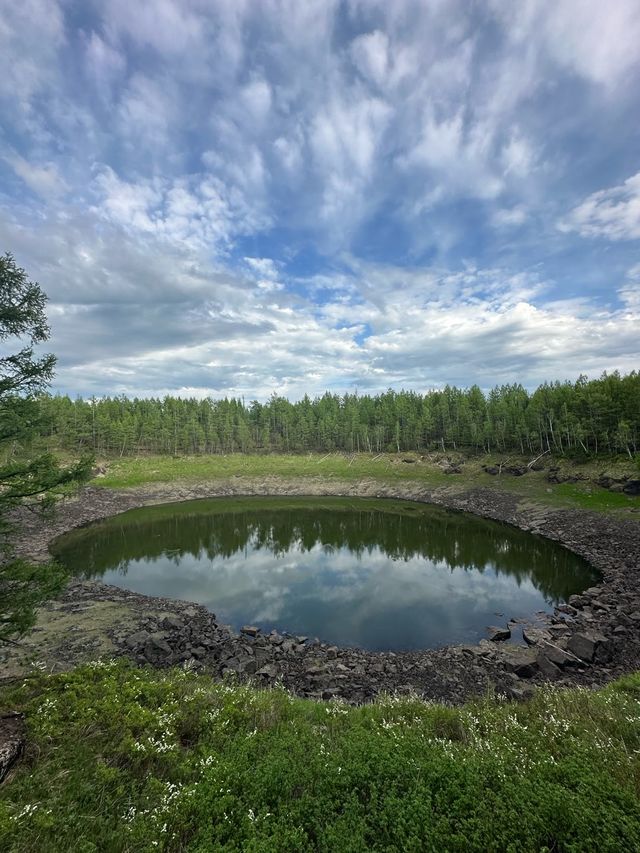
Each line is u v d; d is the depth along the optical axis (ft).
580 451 234.58
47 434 36.29
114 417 386.11
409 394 427.33
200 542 159.53
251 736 28.99
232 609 93.30
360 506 237.66
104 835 19.60
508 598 98.37
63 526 178.81
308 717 36.37
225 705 34.78
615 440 214.28
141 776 25.02
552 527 160.04
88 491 235.40
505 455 283.79
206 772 24.49
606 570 111.14
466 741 29.45
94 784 23.16
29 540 153.69
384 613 90.33
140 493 257.34
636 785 21.53
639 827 17.48
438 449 341.62
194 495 271.90
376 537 166.61
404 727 31.68
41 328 34.40
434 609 92.32
